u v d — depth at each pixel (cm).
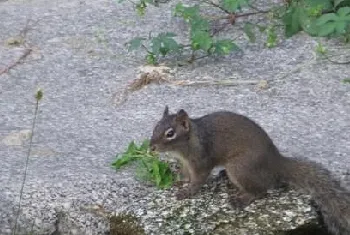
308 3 1324
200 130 997
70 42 1379
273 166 998
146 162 1042
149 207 991
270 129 1127
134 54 1336
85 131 1143
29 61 1327
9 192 1020
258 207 983
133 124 1155
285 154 1071
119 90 1239
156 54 1288
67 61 1324
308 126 1133
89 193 1016
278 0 1446
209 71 1274
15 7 1512
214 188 1019
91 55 1340
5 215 1006
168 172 1037
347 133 1116
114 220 988
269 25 1386
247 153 990
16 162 1078
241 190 1000
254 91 1220
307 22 1316
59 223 1003
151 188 1022
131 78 1268
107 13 1470
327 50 1311
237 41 1355
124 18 1448
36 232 1001
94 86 1253
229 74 1263
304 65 1277
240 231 953
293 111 1168
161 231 959
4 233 998
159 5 1484
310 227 968
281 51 1319
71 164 1070
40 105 1210
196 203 993
